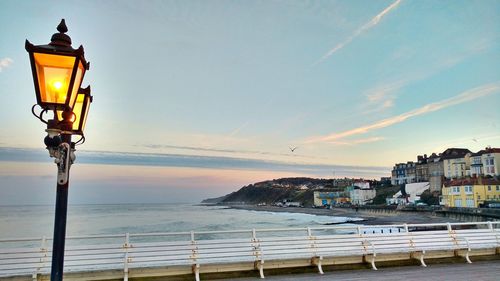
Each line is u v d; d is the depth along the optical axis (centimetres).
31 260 863
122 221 8844
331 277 942
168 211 17650
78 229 6594
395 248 1097
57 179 338
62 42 324
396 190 13788
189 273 956
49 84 311
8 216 11544
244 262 998
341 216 12431
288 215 14088
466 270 1011
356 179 17050
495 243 1192
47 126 318
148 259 919
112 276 905
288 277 948
